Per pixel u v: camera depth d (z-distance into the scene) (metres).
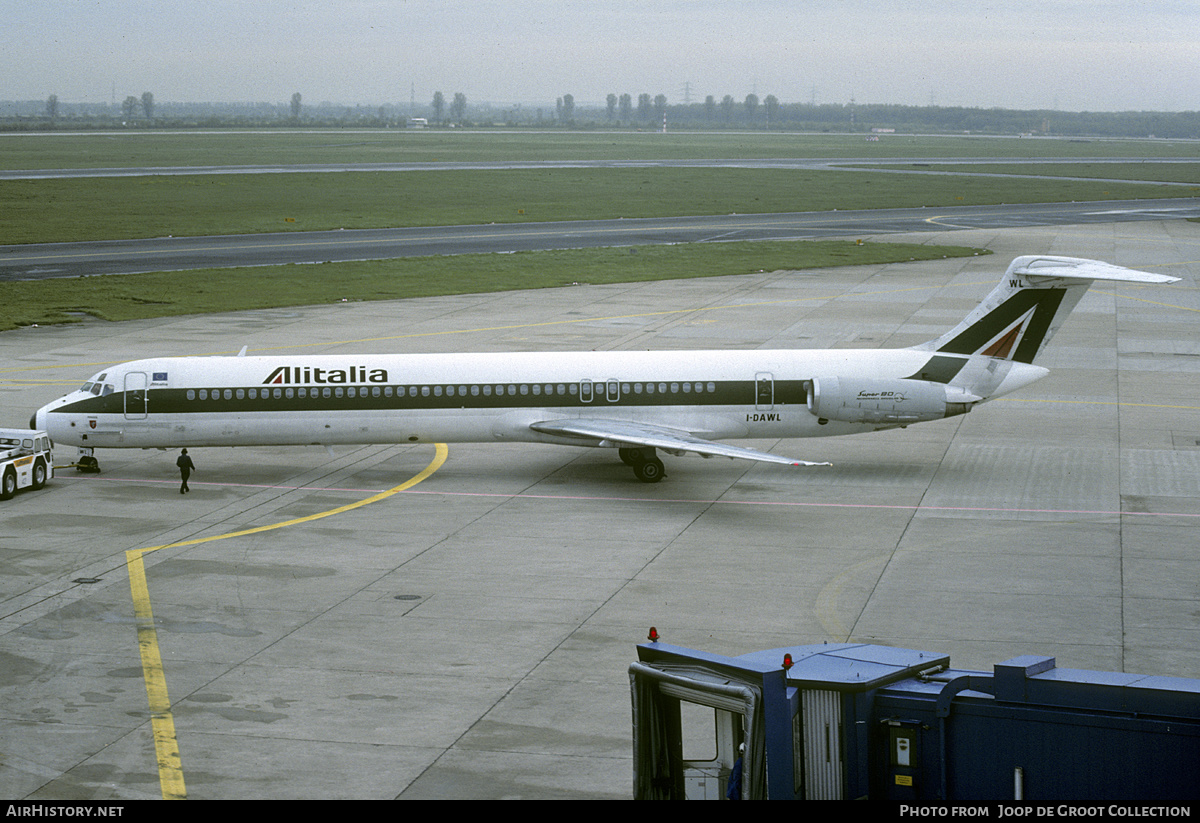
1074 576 41.22
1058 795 22.05
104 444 54.66
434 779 26.92
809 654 25.00
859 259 133.62
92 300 103.25
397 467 58.66
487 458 60.62
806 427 56.22
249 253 134.75
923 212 187.00
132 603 38.91
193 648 35.00
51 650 34.84
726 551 44.56
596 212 183.62
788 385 55.59
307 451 62.25
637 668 23.91
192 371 54.72
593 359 56.09
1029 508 50.19
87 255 131.50
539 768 27.48
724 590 40.03
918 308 102.25
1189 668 32.97
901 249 141.00
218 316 97.25
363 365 55.09
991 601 38.72
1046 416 67.75
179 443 54.88
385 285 114.19
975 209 191.50
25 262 125.38
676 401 55.41
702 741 28.45
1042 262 53.88
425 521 48.88
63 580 41.22
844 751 22.92
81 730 29.56
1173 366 80.81
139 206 180.62
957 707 22.64
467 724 29.89
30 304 100.75
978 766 22.61
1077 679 22.14
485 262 129.25
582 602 38.94
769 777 22.72
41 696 31.59
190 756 28.12
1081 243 145.00
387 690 32.00
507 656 34.38
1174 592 39.50
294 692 31.91
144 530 47.50
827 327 93.12
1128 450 60.03
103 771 27.36
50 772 27.30
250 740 29.00
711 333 90.62
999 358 55.91
